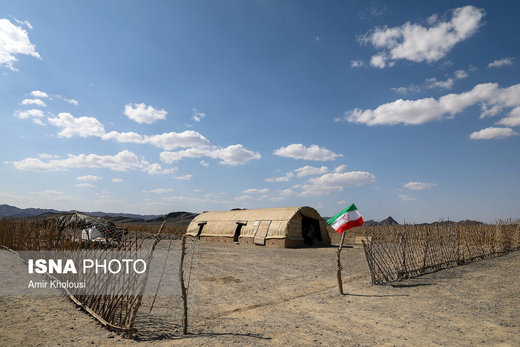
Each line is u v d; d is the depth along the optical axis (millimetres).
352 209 12102
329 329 7691
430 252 16734
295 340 6934
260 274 15445
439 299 10555
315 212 32906
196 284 13148
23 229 19891
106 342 6699
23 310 8945
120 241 9227
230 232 35344
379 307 9664
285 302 10383
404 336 7195
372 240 13867
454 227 19297
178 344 6594
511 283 13023
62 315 8648
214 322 8328
